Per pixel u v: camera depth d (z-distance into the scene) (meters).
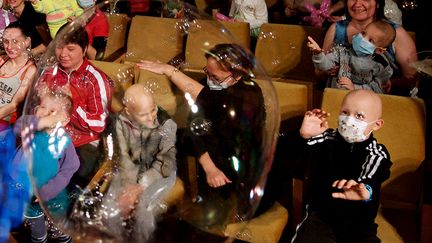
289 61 3.51
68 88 2.33
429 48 3.94
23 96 3.08
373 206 2.21
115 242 1.91
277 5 4.70
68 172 2.07
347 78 2.96
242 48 2.34
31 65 3.11
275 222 2.36
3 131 2.82
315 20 4.23
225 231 2.00
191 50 2.71
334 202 2.27
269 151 2.04
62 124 2.17
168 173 2.12
